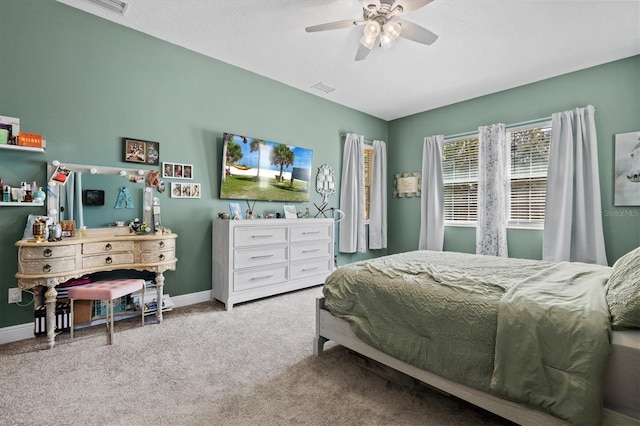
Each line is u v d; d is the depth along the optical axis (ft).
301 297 11.15
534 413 3.79
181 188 10.00
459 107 14.43
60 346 6.98
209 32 9.14
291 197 12.86
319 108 14.14
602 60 10.27
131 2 7.80
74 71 8.07
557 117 11.05
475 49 9.70
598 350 3.31
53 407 4.80
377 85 12.73
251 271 10.33
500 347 3.96
